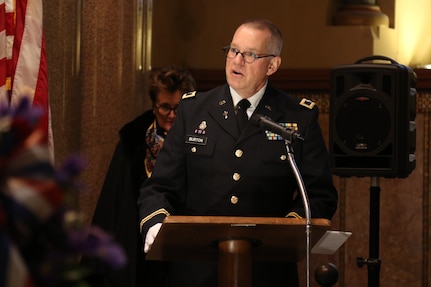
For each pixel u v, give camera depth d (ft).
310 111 25.53
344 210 41.93
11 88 31.27
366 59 31.42
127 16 35.88
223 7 44.55
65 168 10.21
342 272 41.75
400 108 29.91
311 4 43.93
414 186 41.70
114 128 35.50
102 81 35.50
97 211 30.50
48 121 31.71
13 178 10.00
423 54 44.86
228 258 21.49
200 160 24.99
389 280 41.83
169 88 30.01
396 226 41.78
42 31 31.81
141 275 29.89
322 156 25.23
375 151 29.96
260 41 24.72
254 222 20.56
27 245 10.05
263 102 25.35
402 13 44.98
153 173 25.26
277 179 24.77
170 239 21.74
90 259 29.27
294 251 22.90
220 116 25.26
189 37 44.73
